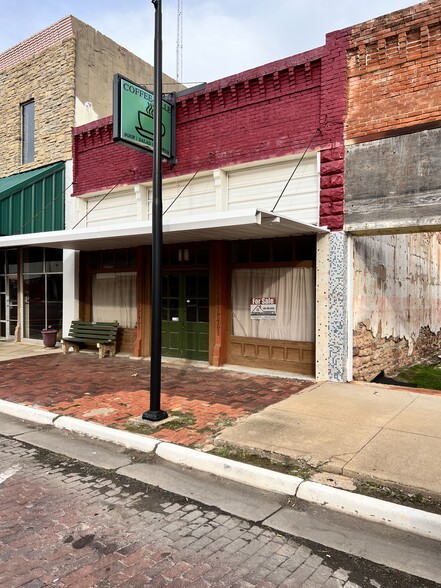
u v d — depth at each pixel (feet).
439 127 24.43
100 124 40.63
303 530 12.52
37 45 48.47
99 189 41.27
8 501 14.07
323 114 28.12
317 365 28.22
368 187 26.53
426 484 13.89
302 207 29.73
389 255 34.96
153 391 20.97
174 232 28.68
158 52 20.65
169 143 34.73
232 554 11.32
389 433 18.40
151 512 13.44
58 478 15.85
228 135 32.58
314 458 16.03
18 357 39.37
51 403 24.34
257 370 31.58
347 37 27.07
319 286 28.14
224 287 33.12
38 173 43.93
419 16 24.72
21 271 48.93
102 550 11.41
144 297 37.83
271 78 30.30
